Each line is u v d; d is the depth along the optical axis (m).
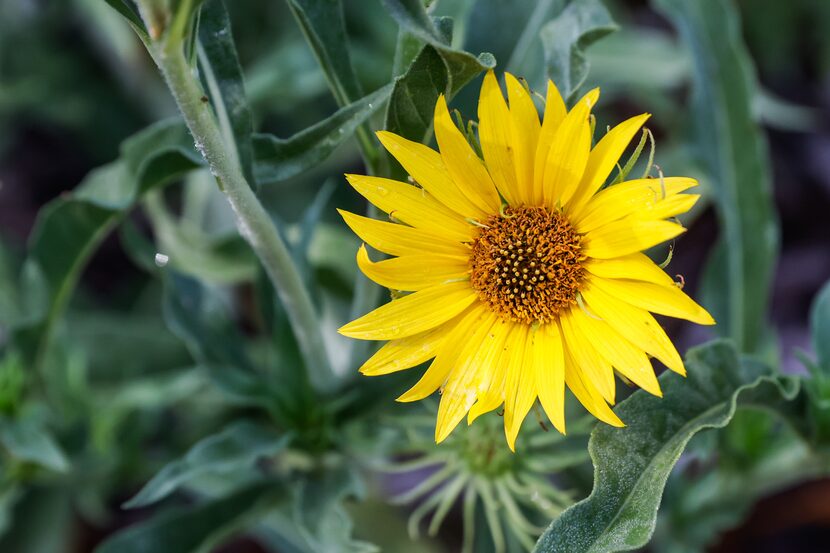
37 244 0.45
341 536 0.40
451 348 0.36
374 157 0.37
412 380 0.42
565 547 0.34
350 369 0.42
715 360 0.36
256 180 0.37
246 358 0.46
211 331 0.45
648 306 0.34
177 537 0.43
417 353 0.36
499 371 0.35
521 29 0.43
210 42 0.36
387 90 0.36
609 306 0.35
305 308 0.39
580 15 0.38
